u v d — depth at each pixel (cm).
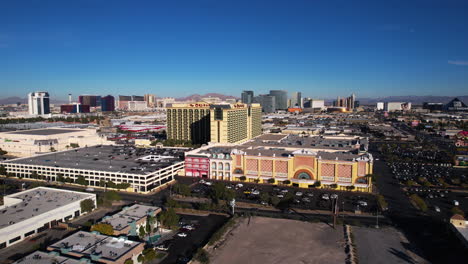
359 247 15662
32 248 15412
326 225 18250
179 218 19025
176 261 14475
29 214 17562
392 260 14488
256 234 17088
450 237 16725
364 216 19675
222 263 14200
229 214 19950
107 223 16462
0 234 15350
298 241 16300
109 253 12950
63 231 17350
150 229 17088
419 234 17162
